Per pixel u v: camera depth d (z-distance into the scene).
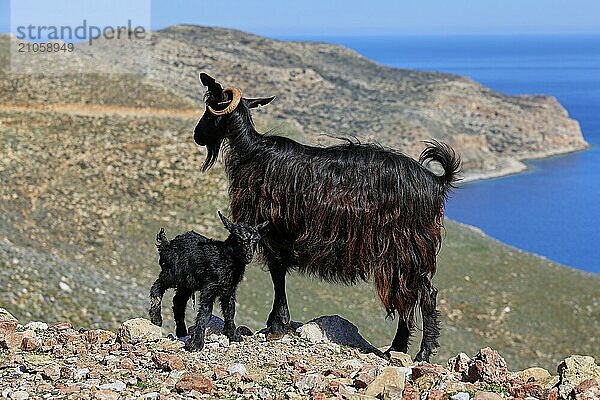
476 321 36.97
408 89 149.12
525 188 114.69
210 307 8.30
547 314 38.38
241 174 8.99
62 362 7.72
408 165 8.66
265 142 8.99
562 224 90.00
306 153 8.78
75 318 21.23
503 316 37.56
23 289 21.28
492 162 129.25
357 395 6.56
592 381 6.56
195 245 8.35
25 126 43.75
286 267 9.15
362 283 34.81
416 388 6.85
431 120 130.25
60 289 22.20
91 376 7.20
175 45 124.19
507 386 7.12
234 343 8.62
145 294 25.02
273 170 8.76
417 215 8.62
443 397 6.53
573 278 42.97
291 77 135.75
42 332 9.15
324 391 6.71
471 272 41.56
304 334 8.99
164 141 45.22
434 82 155.75
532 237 83.62
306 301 31.56
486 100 154.12
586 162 139.50
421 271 8.71
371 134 114.44
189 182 40.69
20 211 32.94
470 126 140.12
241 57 138.12
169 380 7.05
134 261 32.53
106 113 50.66
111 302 22.91
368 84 151.75
